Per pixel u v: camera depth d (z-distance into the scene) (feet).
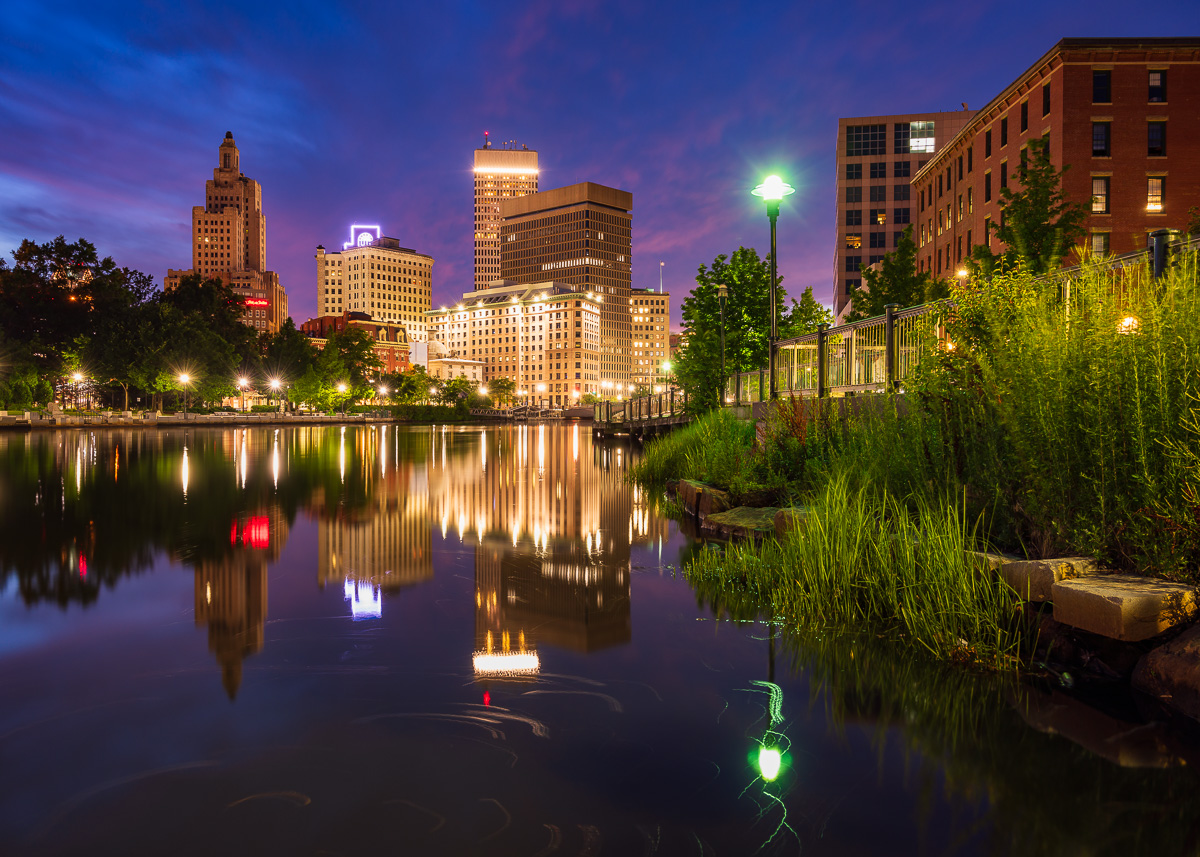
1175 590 13.04
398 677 13.35
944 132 279.08
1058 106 130.31
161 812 8.61
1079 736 11.10
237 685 12.80
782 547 22.54
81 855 7.75
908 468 22.90
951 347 22.24
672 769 9.94
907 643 15.72
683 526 33.06
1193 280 15.49
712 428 52.54
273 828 8.29
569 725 11.34
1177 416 14.70
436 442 130.41
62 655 14.33
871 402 30.55
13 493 41.50
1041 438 16.99
